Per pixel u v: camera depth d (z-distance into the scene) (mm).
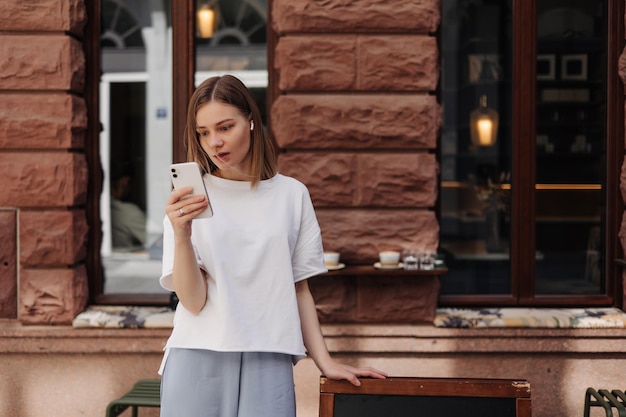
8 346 4258
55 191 4230
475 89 4555
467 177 4562
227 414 2186
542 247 4559
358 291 4270
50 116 4219
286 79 4227
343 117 4215
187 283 2107
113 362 4301
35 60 4211
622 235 4418
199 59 4562
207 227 2174
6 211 4301
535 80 4543
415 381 2264
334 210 4285
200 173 2027
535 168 4543
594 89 4547
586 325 4215
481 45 4551
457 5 4562
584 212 4555
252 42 4543
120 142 4566
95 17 4508
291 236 2273
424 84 4234
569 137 4547
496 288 4566
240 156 2174
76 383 4312
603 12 4535
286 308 2211
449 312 4391
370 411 2266
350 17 4191
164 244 2227
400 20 4207
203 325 2178
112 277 4594
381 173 4238
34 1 4211
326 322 4293
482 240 4562
